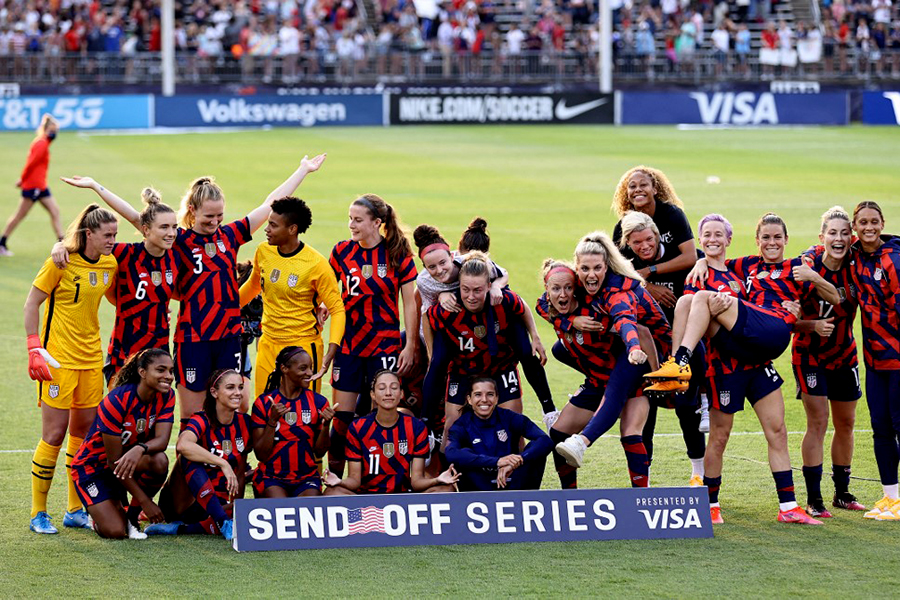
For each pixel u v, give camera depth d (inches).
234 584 463.2
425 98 2699.3
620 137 2432.3
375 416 552.7
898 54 2832.2
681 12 3100.4
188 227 589.6
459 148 2247.8
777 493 572.4
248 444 550.6
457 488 553.0
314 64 2817.4
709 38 3100.4
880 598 450.3
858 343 908.0
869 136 2400.3
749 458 656.4
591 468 636.1
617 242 657.6
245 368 677.9
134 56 2743.6
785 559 493.7
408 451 551.2
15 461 639.8
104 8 3026.6
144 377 527.5
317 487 552.4
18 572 478.9
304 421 549.3
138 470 547.5
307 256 596.7
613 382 542.6
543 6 3102.9
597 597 450.0
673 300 638.5
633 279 551.2
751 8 3093.0
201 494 524.4
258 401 550.3
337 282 602.9
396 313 606.2
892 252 553.9
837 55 2849.4
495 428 562.9
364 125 2691.9
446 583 463.8
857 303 569.0
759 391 551.8
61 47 2743.6
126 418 530.6
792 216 1445.6
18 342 908.0
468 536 511.8
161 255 571.5
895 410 554.9
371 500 512.1
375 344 602.2
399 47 2920.8
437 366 572.7
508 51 2933.1
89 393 557.3
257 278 611.8
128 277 569.6
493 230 1363.2
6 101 2507.4
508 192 1680.6
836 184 1713.8
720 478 561.9
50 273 546.3
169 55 2650.1
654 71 2859.3
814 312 569.9
